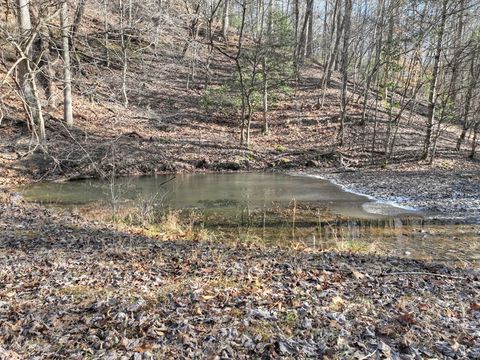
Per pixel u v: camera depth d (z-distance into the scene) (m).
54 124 21.61
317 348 4.52
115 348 4.61
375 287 6.74
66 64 9.88
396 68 25.25
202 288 6.47
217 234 11.50
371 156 23.53
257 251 9.37
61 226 11.12
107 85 11.82
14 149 19.48
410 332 4.88
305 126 28.27
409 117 29.08
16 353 4.46
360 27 32.16
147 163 21.81
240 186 18.84
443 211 13.68
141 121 26.27
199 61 30.88
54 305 5.85
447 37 23.70
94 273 7.29
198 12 24.86
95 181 19.30
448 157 22.95
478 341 4.70
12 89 7.91
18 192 16.67
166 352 4.50
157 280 6.94
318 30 53.62
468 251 9.76
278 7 42.91
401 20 31.05
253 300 5.91
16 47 7.64
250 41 41.75
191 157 23.14
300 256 8.91
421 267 8.25
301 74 38.16
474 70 25.30
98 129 23.56
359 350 4.44
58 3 9.02
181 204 15.41
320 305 5.78
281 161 23.67
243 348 4.57
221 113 29.86
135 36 13.13
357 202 15.43
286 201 15.79
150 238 10.52
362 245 10.28
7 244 9.04
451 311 5.69
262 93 27.83
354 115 29.45
